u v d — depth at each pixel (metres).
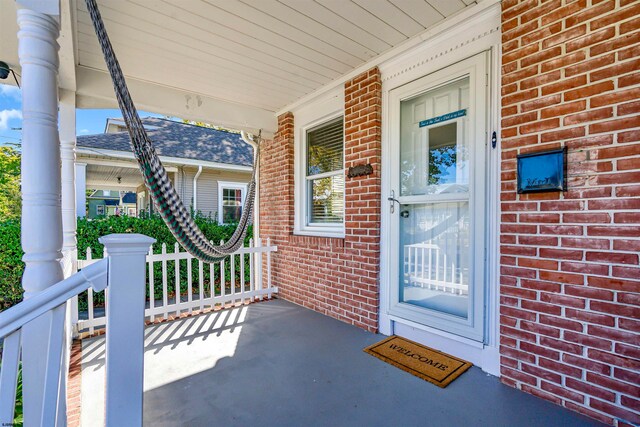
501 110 2.23
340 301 3.59
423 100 2.93
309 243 4.04
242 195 9.48
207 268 5.97
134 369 1.19
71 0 2.03
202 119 4.01
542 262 2.02
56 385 1.17
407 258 3.08
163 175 1.79
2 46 2.05
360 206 3.34
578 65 1.87
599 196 1.79
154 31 2.58
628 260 1.70
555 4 1.96
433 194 2.80
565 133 1.92
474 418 1.87
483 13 2.38
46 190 1.35
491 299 2.38
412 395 2.12
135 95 3.53
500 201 2.24
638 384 1.66
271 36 2.69
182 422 1.87
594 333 1.81
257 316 3.74
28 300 1.12
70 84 2.87
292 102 4.25
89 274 1.17
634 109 1.67
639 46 1.66
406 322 2.98
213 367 2.51
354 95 3.40
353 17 2.44
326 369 2.47
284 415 1.93
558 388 1.95
